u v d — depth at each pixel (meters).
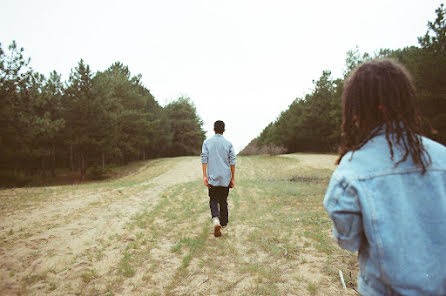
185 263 3.15
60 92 25.47
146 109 39.62
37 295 2.54
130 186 10.80
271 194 8.22
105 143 24.27
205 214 5.74
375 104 1.02
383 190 0.89
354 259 3.20
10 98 18.36
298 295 2.46
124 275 2.95
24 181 22.11
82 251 3.58
